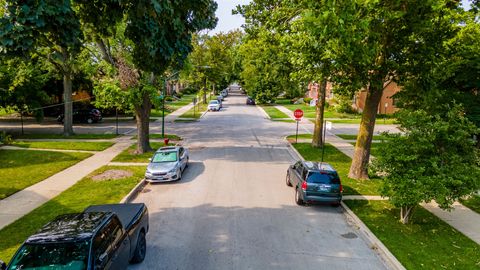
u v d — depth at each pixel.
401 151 12.04
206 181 18.20
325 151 26.17
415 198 11.21
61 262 6.76
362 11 12.59
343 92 16.72
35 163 21.69
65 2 6.32
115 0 7.50
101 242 7.41
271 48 24.12
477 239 11.59
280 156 24.81
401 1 13.70
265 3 22.95
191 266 9.55
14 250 10.23
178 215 13.41
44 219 12.73
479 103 20.62
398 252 10.48
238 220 12.95
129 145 28.12
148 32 7.79
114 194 15.65
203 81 69.19
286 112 54.34
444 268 9.60
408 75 16.22
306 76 16.61
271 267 9.58
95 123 41.88
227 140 31.19
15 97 31.84
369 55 13.05
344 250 10.74
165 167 17.78
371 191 16.52
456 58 19.17
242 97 95.56
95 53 24.39
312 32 12.10
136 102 23.44
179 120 45.25
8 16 6.16
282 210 14.12
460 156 11.70
